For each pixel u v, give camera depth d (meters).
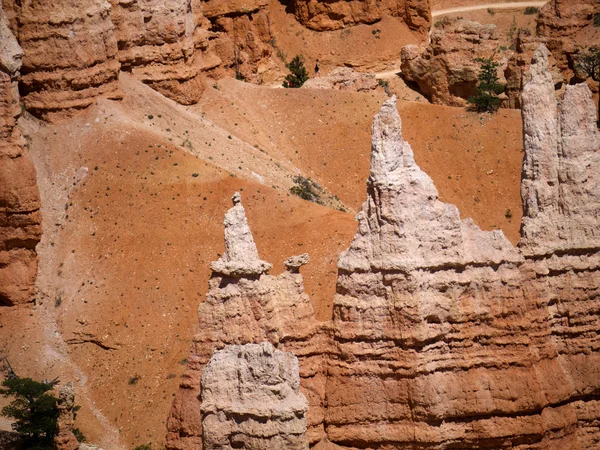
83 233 85.50
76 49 91.81
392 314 48.31
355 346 48.56
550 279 50.84
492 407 48.47
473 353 48.78
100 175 88.56
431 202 48.75
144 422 75.62
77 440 69.00
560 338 51.00
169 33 101.19
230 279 48.56
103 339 80.00
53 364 79.12
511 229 96.94
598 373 51.00
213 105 103.50
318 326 49.09
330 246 82.31
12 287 81.19
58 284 82.88
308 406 45.34
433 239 48.62
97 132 91.12
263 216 85.38
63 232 85.69
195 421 48.28
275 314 48.62
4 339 80.19
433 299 48.41
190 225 85.44
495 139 102.38
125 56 98.69
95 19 92.75
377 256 48.56
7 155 80.25
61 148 90.38
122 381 78.00
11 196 80.19
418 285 48.19
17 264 81.44
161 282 82.31
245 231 48.72
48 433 66.69
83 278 83.06
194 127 97.81
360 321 48.53
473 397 48.44
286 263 49.28
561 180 51.06
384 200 48.56
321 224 84.12
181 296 81.62
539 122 51.09
